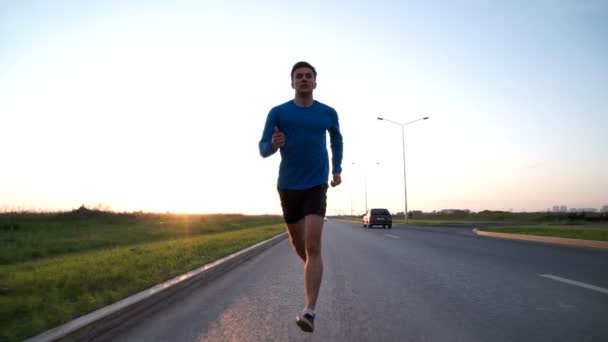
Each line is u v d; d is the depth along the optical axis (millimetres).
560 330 4012
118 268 7559
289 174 3621
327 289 6348
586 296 5574
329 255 11273
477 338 3803
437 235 21250
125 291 5367
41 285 5895
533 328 4086
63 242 15305
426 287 6348
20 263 9945
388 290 6172
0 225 22406
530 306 5016
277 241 19172
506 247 13281
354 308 5062
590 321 4328
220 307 5297
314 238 3488
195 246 12516
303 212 3621
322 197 3584
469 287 6285
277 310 5090
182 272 7164
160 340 3930
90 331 3869
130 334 4141
